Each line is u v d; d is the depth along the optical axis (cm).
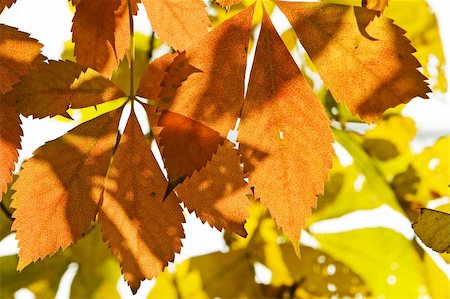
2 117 54
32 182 53
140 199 54
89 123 54
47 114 54
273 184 52
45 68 54
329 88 52
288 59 52
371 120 52
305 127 52
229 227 53
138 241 54
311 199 52
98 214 54
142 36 77
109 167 54
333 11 52
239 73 52
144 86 54
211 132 51
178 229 54
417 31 76
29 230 53
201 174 53
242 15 52
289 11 52
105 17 55
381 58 51
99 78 54
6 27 54
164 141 51
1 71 54
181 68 52
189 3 55
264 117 52
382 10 52
